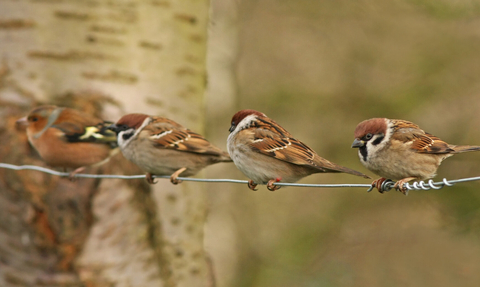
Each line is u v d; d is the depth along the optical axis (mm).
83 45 10891
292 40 22297
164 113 11359
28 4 10852
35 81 10836
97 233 10484
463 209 17547
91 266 10430
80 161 10906
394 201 20562
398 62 20141
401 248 20078
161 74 11367
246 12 21922
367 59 20562
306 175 9953
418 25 19891
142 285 10711
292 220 21328
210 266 12195
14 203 10516
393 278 19203
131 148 10336
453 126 19234
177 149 10273
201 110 12109
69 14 10867
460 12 17562
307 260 20109
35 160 10953
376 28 20453
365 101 20484
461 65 19031
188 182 11523
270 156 9664
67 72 10883
